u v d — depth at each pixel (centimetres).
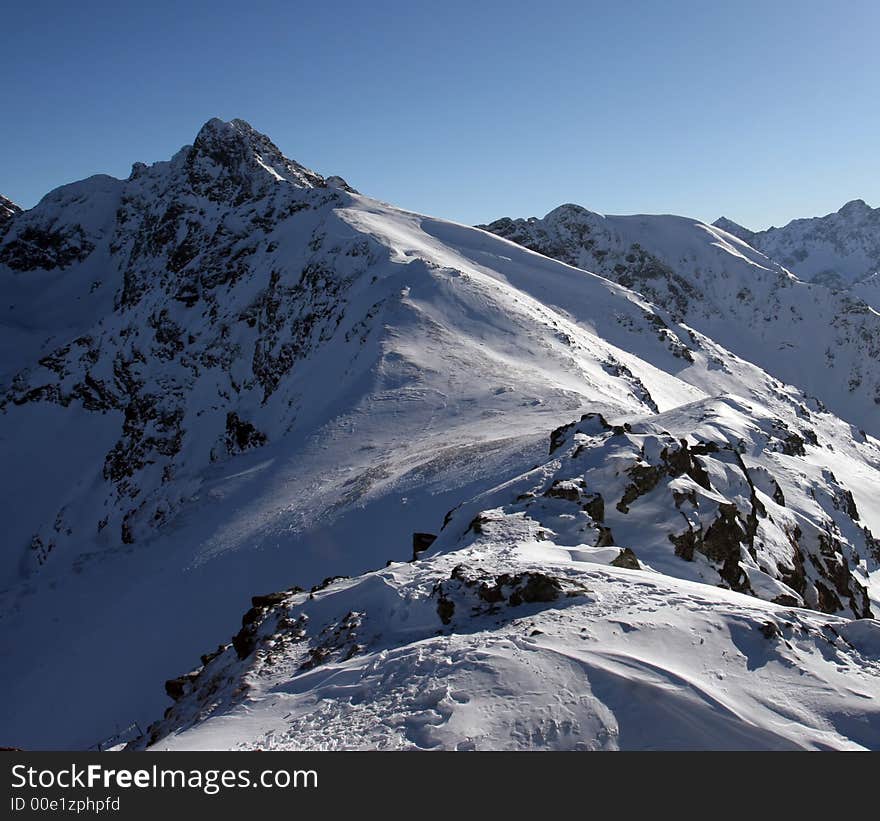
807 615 1237
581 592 1282
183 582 4000
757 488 2997
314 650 1395
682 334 12500
